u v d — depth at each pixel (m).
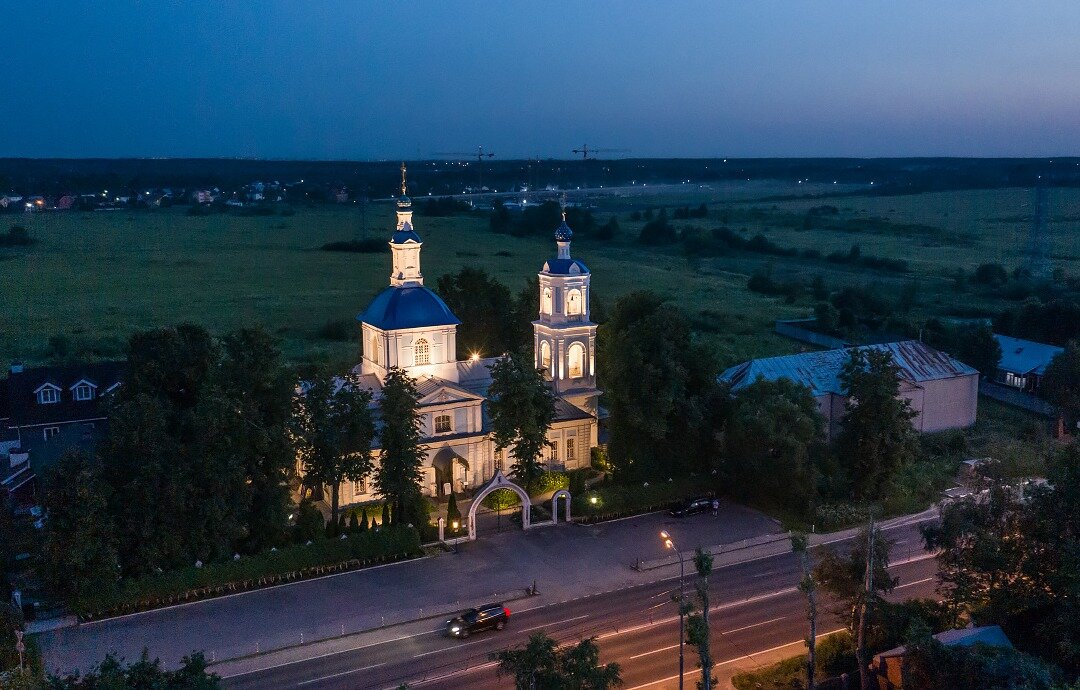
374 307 102.00
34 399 107.75
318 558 80.38
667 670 65.31
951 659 53.53
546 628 71.38
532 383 92.31
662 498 96.06
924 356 119.81
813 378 111.44
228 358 86.31
